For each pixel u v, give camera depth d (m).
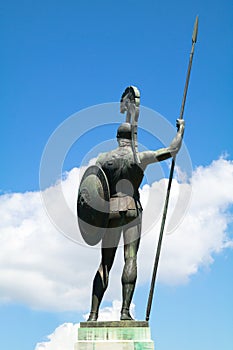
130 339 21.30
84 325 21.59
